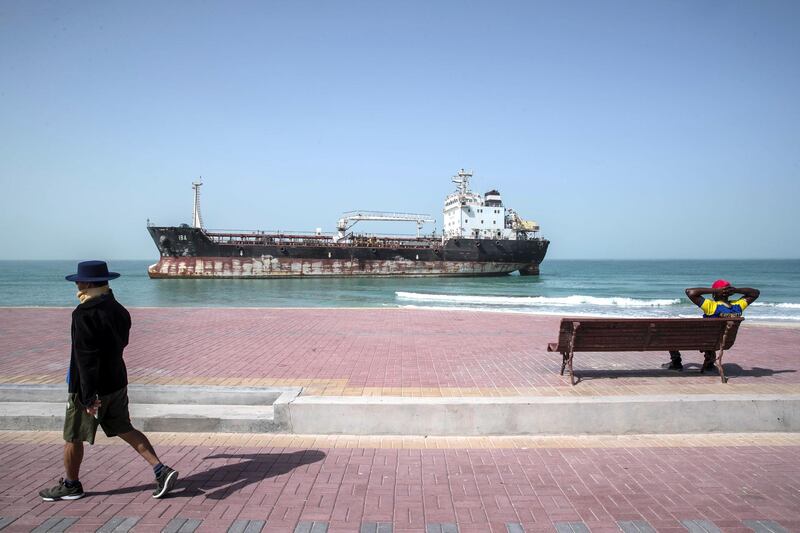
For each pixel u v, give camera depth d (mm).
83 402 3621
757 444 5211
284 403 5473
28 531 3416
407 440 5312
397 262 58438
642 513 3721
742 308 7051
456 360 8719
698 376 7328
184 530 3447
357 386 6844
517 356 9102
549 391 6426
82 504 3826
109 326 3793
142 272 104875
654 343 6676
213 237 54906
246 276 53688
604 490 4109
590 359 8773
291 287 43875
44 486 4129
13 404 6055
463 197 64688
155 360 8688
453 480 4293
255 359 8797
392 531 3443
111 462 4668
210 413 5762
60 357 8875
